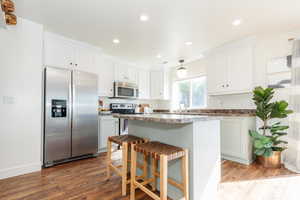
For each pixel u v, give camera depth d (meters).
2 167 2.13
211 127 1.73
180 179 1.62
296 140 2.38
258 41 2.94
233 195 1.74
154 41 3.07
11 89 2.22
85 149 2.98
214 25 2.45
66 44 2.90
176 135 1.69
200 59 4.24
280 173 2.30
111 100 4.37
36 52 2.43
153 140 1.99
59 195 1.76
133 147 1.67
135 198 1.72
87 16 2.22
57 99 2.66
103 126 3.52
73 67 2.98
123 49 3.49
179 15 2.18
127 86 4.27
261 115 2.62
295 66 2.43
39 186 1.94
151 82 5.00
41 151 2.52
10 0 1.74
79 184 2.00
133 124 2.35
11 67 2.22
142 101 5.12
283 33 2.68
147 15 2.19
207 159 1.67
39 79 2.46
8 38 2.20
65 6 1.99
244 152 2.67
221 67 3.32
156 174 1.85
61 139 2.69
